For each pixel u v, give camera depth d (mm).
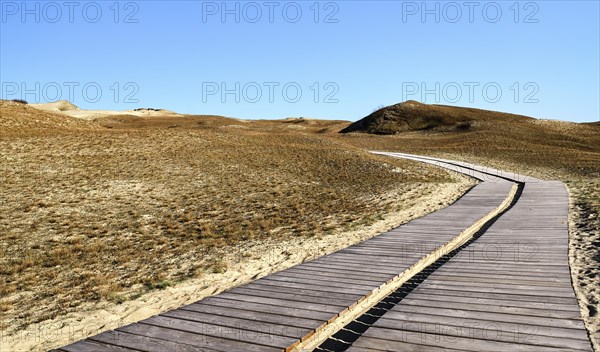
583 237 13281
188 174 31469
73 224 18734
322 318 7180
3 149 32281
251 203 24125
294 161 39969
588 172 42125
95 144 37438
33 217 19625
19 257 14555
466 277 9195
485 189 27281
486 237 13508
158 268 12961
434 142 81312
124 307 9656
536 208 19250
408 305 7578
